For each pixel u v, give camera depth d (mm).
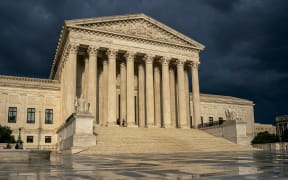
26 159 28047
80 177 11148
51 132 71375
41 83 73062
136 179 10211
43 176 11672
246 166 14758
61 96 69688
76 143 39750
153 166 15859
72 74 59500
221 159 21422
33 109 71000
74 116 41969
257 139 93375
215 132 60438
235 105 102375
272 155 27094
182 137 52562
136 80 75250
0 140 56688
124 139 45281
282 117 110125
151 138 47906
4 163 21328
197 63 74375
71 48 60312
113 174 12047
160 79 74250
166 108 68000
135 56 69688
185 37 73250
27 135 69188
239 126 53812
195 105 71688
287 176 10227
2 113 67938
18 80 71562
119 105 73250
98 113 67875
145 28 69125
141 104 69562
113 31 64750
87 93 61438
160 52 70000
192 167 14750
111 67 63531
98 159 24578
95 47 62625
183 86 71375
